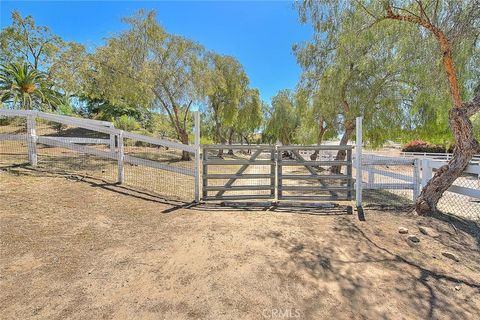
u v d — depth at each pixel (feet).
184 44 42.63
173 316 7.38
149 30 39.32
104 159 30.71
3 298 7.68
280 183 20.31
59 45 69.46
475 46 18.51
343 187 20.12
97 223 13.28
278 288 8.87
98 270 9.41
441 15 17.62
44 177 19.11
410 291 8.99
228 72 61.98
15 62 65.36
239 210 17.74
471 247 12.67
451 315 7.89
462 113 15.84
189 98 45.03
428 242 12.91
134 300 7.97
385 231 14.12
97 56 37.60
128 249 11.11
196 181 19.43
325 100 39.58
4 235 11.02
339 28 31.22
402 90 33.68
